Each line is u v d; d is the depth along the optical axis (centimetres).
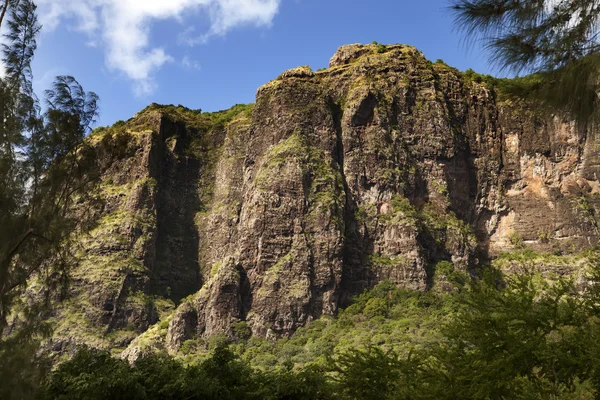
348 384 3425
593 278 3050
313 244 14638
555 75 1512
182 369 3897
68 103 3025
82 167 2997
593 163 16925
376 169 16150
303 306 13788
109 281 15050
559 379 2497
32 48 3144
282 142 16350
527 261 15612
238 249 14962
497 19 1544
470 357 2842
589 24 1458
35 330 2722
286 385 3759
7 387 2469
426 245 15288
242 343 13238
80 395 3328
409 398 2898
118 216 16800
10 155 2778
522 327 2719
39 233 2758
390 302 13900
